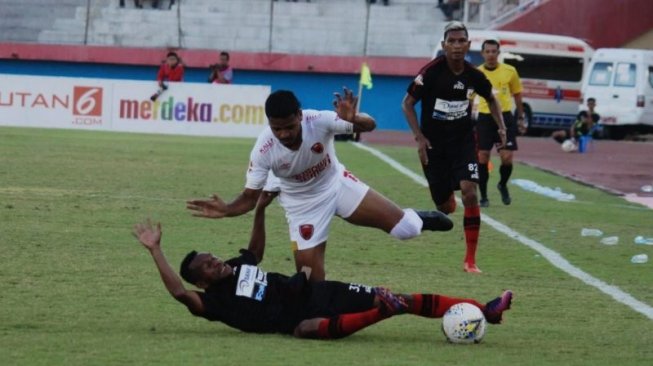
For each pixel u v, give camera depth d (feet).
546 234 107.24
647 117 301.84
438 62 88.38
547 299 74.43
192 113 250.37
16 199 119.24
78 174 149.18
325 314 59.21
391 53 333.01
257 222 67.97
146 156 182.70
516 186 158.61
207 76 323.37
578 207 133.28
